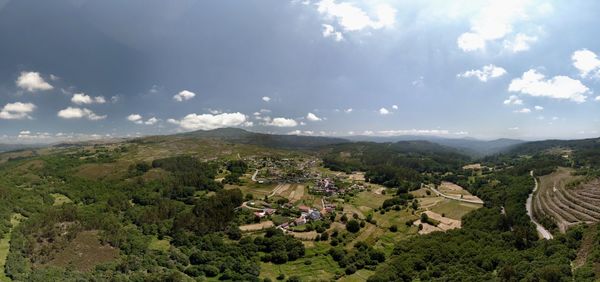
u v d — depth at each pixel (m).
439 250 176.50
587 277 116.62
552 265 130.38
